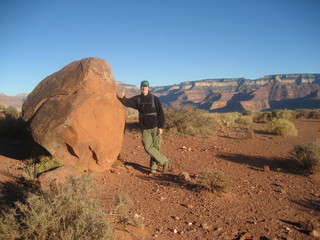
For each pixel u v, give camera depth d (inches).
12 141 341.1
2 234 104.2
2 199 155.6
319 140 473.1
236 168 279.0
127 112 809.5
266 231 144.9
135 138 428.1
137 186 211.2
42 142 212.7
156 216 160.7
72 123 207.3
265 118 951.6
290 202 189.0
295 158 277.3
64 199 118.6
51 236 107.1
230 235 139.9
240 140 466.6
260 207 178.9
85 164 222.5
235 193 203.9
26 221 111.0
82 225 109.3
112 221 139.9
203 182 204.7
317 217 165.0
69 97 222.7
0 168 217.6
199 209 172.9
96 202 133.0
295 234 142.1
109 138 236.7
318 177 252.4
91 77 235.0
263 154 357.1
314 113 1120.8
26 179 186.7
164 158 242.7
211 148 382.6
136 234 134.3
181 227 148.0
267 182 233.9
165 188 209.2
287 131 540.1
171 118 499.8
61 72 256.7
